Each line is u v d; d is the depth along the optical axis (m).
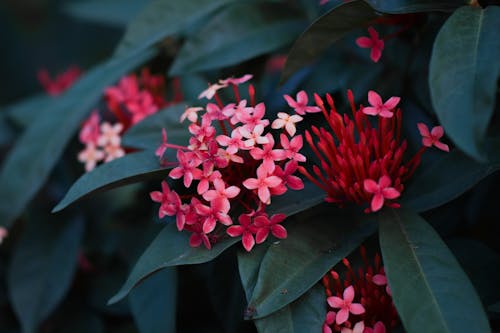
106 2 0.67
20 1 0.96
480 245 0.47
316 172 0.44
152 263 0.44
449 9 0.45
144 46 0.54
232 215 0.46
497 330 0.44
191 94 0.59
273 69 0.71
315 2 0.56
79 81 0.59
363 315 0.45
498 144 0.45
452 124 0.39
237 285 0.51
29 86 1.02
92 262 0.61
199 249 0.44
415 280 0.42
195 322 0.57
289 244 0.44
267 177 0.43
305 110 0.45
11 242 0.63
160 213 0.45
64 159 0.63
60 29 1.01
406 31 0.51
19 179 0.57
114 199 0.62
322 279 0.46
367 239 0.47
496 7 0.43
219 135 0.45
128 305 0.58
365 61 0.54
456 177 0.46
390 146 0.45
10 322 0.61
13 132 0.68
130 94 0.57
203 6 0.55
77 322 0.59
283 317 0.43
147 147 0.49
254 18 0.55
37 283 0.57
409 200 0.46
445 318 0.40
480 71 0.40
